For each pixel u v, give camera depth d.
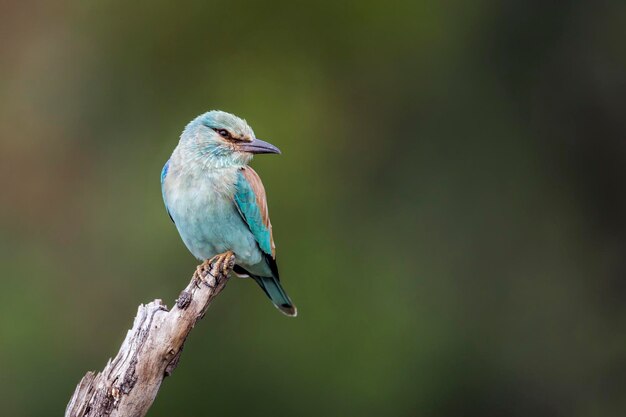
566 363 15.33
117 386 6.89
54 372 13.58
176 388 13.46
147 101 15.29
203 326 13.69
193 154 9.56
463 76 16.30
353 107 15.78
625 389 15.24
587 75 16.52
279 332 13.88
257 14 15.57
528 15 16.41
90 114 15.36
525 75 16.45
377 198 15.61
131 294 14.01
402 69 16.09
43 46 15.70
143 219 14.36
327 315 14.25
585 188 16.42
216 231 9.59
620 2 16.48
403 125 16.03
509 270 15.84
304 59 15.65
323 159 15.08
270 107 15.18
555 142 16.44
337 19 15.79
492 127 16.28
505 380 15.08
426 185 15.91
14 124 15.41
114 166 15.02
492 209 16.03
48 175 15.16
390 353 14.23
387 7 15.88
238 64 15.44
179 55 15.41
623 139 16.45
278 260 14.40
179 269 13.93
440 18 16.17
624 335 15.60
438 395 14.33
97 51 15.52
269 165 14.76
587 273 16.00
